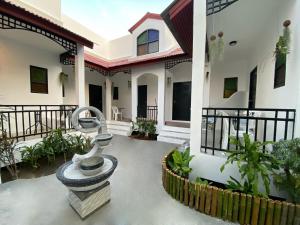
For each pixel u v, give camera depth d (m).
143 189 2.75
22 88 5.08
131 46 9.20
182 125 6.57
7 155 3.13
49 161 3.75
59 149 3.94
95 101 9.66
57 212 2.15
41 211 2.17
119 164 3.84
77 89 5.06
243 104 5.82
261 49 3.97
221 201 2.09
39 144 3.76
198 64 2.64
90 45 5.02
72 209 2.21
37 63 5.43
